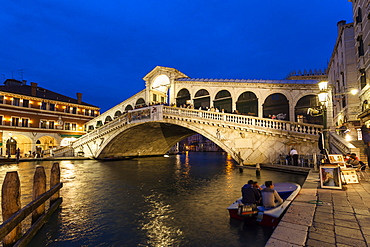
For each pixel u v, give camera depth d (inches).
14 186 176.9
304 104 772.6
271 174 563.8
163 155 1678.2
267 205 226.5
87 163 1020.5
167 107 890.7
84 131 1611.7
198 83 1008.9
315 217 175.9
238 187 430.6
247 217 230.1
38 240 213.5
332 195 245.9
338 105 753.0
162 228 238.8
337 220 168.6
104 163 1019.3
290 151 630.5
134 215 281.0
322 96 323.0
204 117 800.9
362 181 321.1
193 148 3058.6
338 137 523.8
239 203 246.2
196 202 331.9
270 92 836.0
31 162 1058.1
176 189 425.1
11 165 918.4
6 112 1252.5
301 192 265.1
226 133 756.0
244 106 889.5
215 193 385.1
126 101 1344.7
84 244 206.4
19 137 1354.6
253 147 708.7
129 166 874.1
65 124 1514.5
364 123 532.7
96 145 1215.6
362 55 568.1
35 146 1353.3
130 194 388.8
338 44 717.9
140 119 976.3
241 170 637.3
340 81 714.8
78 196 377.1
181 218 266.2
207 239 208.4
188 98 1040.8
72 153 1327.5
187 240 208.8
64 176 601.3
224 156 1622.8
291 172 567.5
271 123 719.1
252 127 700.7
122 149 1293.1
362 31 551.5
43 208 258.7
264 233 210.2
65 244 206.2
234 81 915.4
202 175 603.2
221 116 767.7
